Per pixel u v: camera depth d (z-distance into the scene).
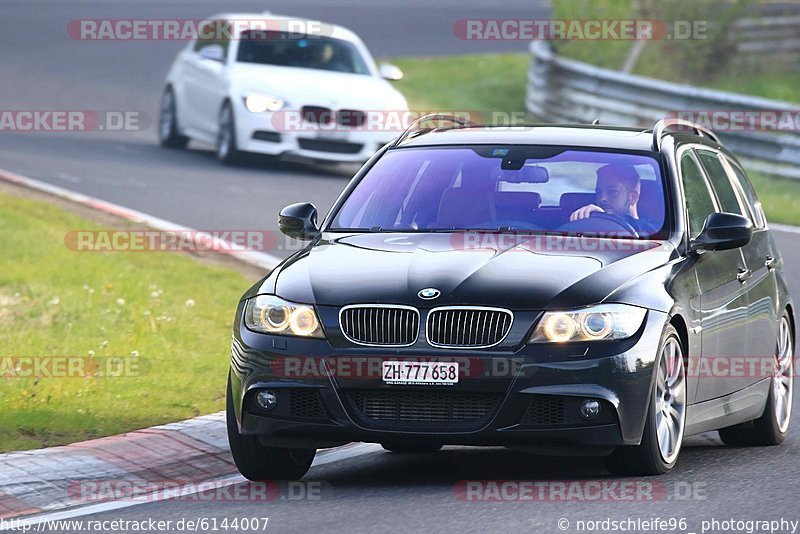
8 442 28.53
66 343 38.12
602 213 28.30
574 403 24.53
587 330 24.64
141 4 150.88
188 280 47.25
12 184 64.81
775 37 99.88
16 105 90.19
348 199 29.91
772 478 26.56
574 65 86.50
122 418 30.92
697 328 27.20
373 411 25.00
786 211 65.25
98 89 99.50
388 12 154.00
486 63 120.81
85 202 60.84
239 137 72.69
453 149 30.53
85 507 24.48
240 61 75.19
